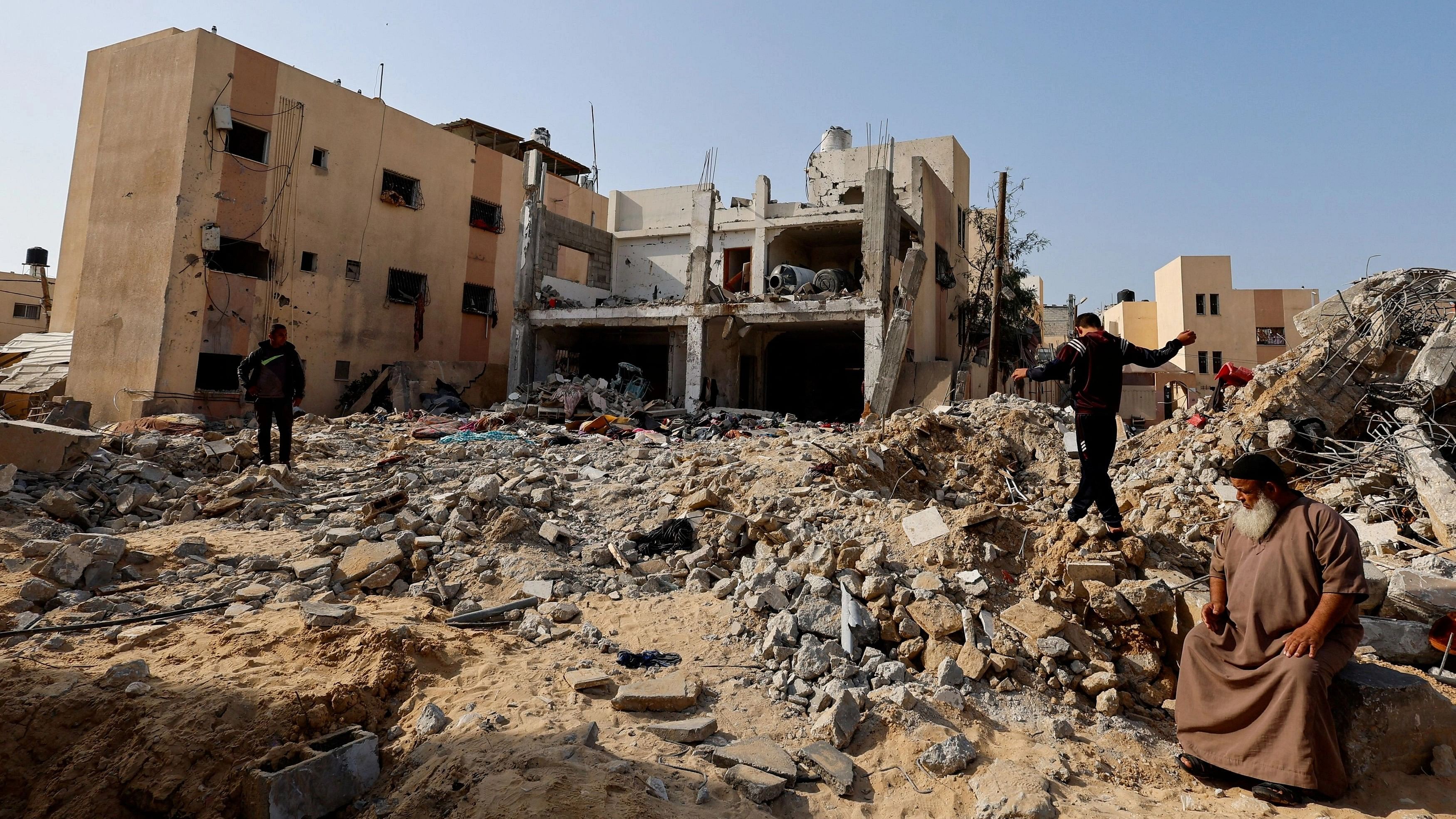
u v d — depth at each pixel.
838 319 19.70
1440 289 9.97
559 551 6.84
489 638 5.10
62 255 23.41
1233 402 11.29
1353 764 3.68
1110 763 4.00
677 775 3.59
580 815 3.05
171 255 18.09
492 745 3.68
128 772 3.62
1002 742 4.10
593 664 4.77
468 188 26.38
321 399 21.52
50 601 5.46
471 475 9.66
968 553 5.66
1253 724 3.74
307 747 3.67
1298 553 3.77
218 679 4.32
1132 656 4.81
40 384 19.69
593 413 19.66
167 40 18.92
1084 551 5.37
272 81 20.17
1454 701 4.61
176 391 18.14
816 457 9.47
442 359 25.30
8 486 7.50
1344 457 9.20
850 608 5.10
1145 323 40.75
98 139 23.09
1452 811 3.43
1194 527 7.49
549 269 25.03
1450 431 9.05
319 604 5.39
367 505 7.43
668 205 29.12
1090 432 5.64
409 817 3.29
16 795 3.75
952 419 11.90
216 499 8.23
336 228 21.88
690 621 5.50
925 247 23.08
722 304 21.12
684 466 9.73
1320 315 11.55
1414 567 6.32
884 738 4.02
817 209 23.77
